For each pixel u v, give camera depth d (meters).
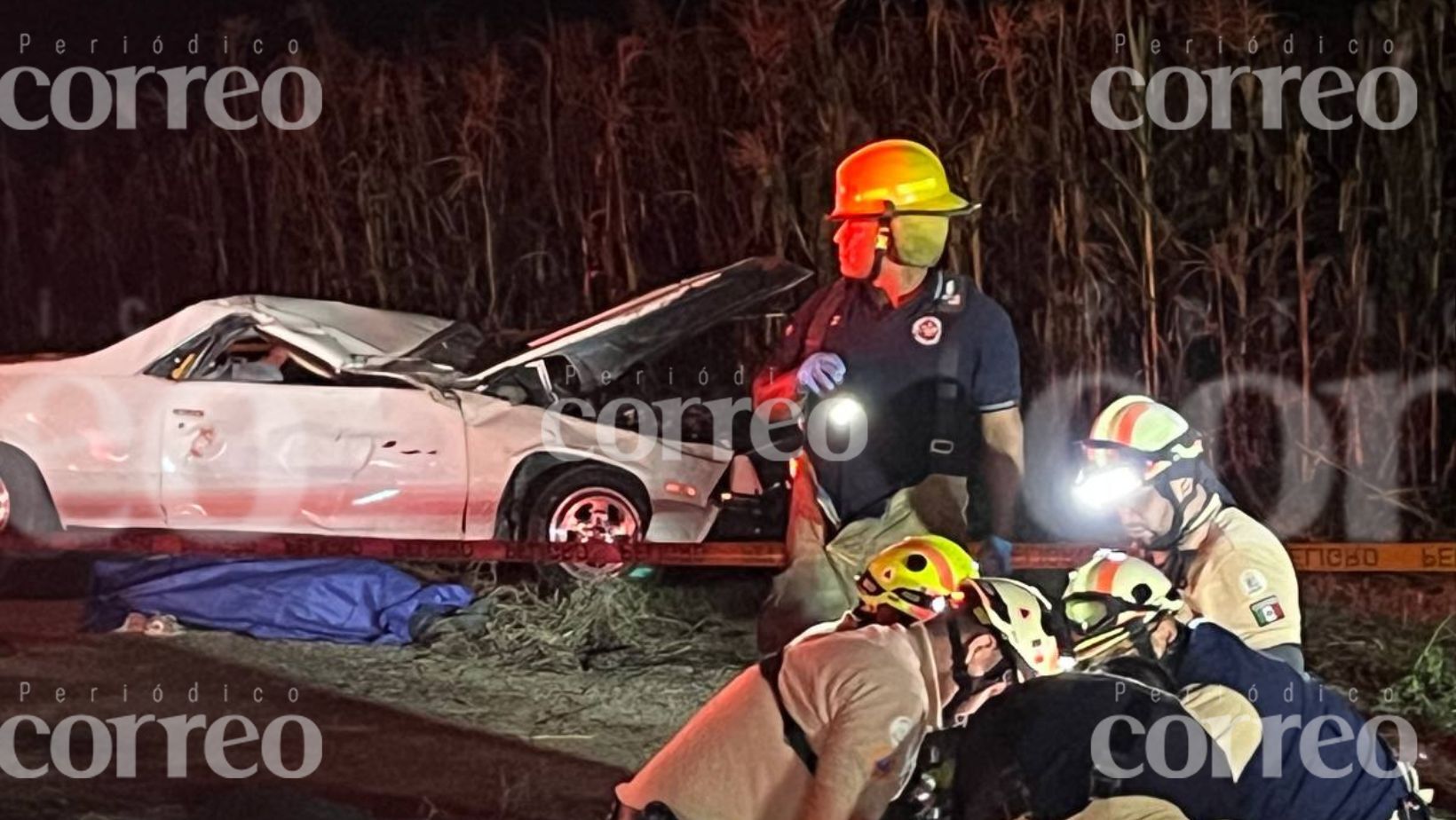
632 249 10.72
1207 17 9.09
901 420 4.66
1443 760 5.70
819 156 9.78
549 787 5.38
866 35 10.02
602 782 5.45
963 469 4.69
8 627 7.34
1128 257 9.28
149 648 7.02
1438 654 6.54
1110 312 9.38
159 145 12.21
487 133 10.96
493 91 10.94
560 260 11.02
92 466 7.73
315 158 11.38
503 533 7.95
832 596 4.62
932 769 3.11
